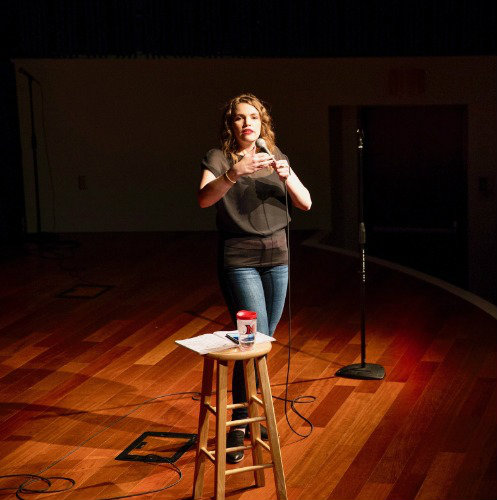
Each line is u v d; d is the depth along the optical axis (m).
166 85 9.17
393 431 3.86
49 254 8.20
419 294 6.35
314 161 9.26
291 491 3.32
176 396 4.39
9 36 9.04
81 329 5.68
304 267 7.35
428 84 9.07
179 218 9.41
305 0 8.95
